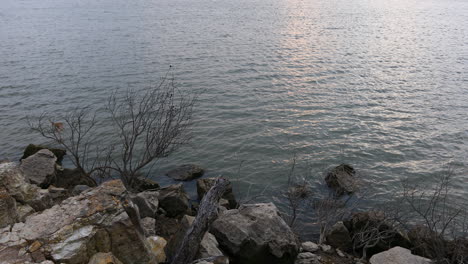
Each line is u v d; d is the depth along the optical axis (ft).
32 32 223.30
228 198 50.90
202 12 350.64
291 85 119.03
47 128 80.53
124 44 186.19
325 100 104.73
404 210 52.03
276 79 125.59
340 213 49.29
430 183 62.03
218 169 64.90
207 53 165.99
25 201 25.31
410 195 56.80
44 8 383.65
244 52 170.19
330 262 33.55
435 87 120.57
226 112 92.48
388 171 66.23
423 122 89.81
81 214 21.06
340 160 69.72
